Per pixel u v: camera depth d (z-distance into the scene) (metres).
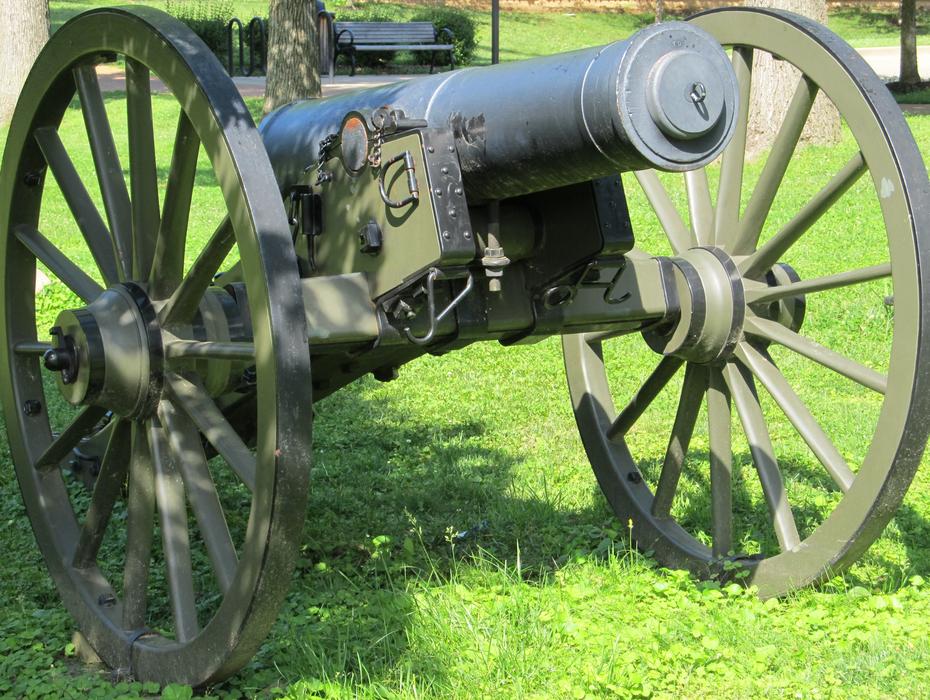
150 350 3.42
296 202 3.69
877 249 10.06
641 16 35.81
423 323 3.50
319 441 6.26
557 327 3.78
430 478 5.58
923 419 3.47
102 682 3.39
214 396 3.61
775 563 3.92
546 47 29.62
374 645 3.56
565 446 6.12
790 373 7.42
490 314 3.63
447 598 3.93
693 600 3.98
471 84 3.33
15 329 4.05
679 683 3.45
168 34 3.09
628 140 2.82
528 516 4.96
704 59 2.81
